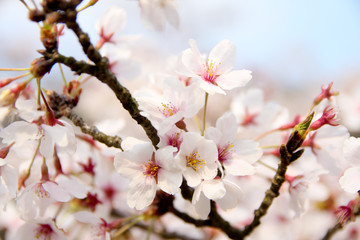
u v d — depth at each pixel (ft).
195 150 1.34
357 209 1.41
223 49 1.41
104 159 1.63
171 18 1.72
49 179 1.44
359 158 1.35
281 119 1.73
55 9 1.31
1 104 1.35
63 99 1.43
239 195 1.35
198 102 1.36
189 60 1.39
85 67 1.32
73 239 1.63
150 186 1.34
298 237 1.84
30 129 1.36
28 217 1.44
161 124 1.32
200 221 1.49
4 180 1.40
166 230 1.77
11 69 1.33
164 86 1.38
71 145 1.37
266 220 1.79
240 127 1.73
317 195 1.77
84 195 1.44
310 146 1.54
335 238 1.81
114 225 1.52
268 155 1.63
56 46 1.31
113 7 1.59
